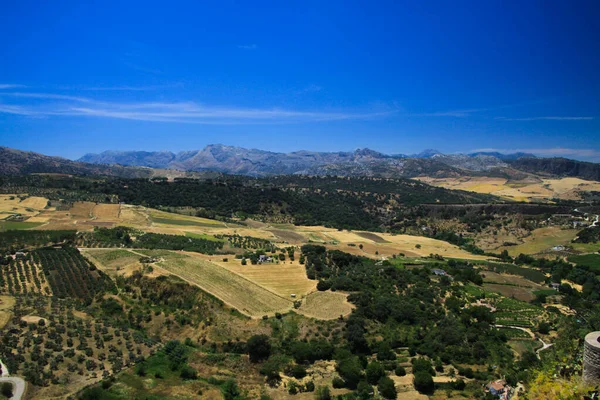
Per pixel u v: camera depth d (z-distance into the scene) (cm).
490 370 8188
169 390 6912
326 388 7288
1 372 6575
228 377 7725
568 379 3067
